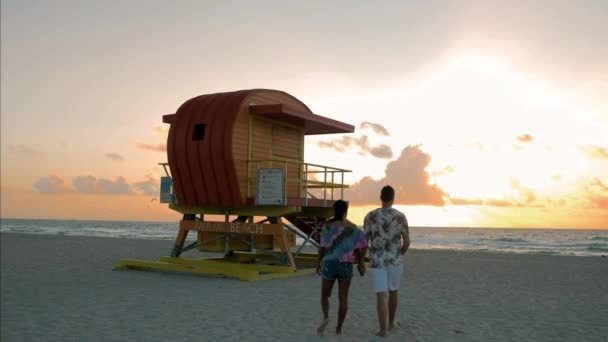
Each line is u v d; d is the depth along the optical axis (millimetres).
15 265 16891
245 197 14141
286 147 16000
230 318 8383
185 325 7863
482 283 13438
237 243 15805
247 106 14297
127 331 7484
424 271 16344
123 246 28438
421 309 9422
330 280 7059
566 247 48188
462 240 67750
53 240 35906
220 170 13961
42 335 7266
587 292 12023
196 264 14875
